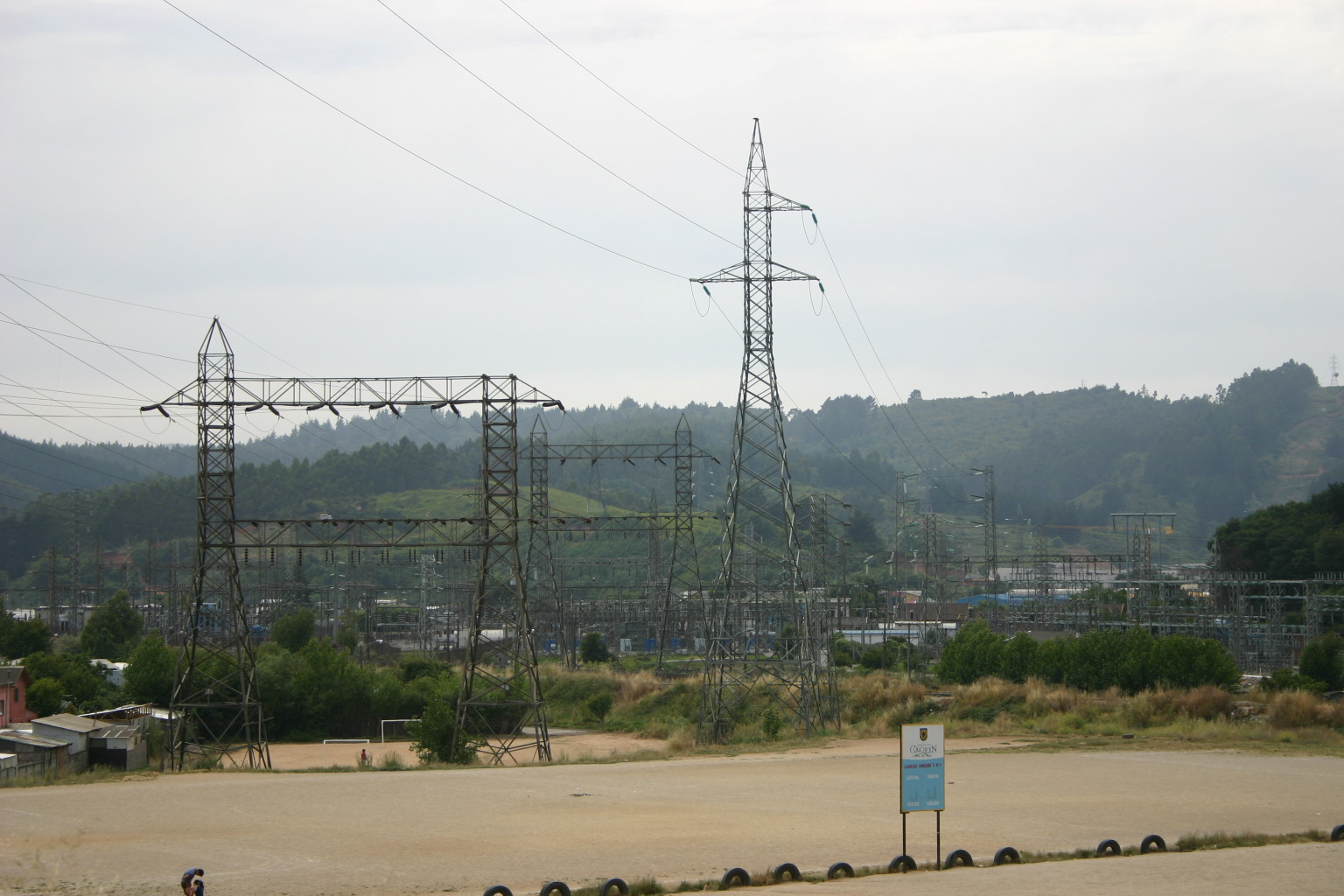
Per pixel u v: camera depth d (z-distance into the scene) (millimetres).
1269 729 58188
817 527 112750
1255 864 26922
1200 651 74875
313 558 198375
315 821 34938
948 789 40812
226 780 46250
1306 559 137250
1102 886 24297
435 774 47750
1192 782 42469
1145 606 117250
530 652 61438
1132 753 51656
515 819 35000
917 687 79875
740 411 71938
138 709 71250
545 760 57656
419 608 130875
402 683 92688
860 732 65938
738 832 32469
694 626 129375
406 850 30000
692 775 46281
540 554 122688
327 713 84562
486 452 62219
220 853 29828
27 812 37000
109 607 128375
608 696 95688
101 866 28281
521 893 24859
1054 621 127250
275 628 127688
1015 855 27891
